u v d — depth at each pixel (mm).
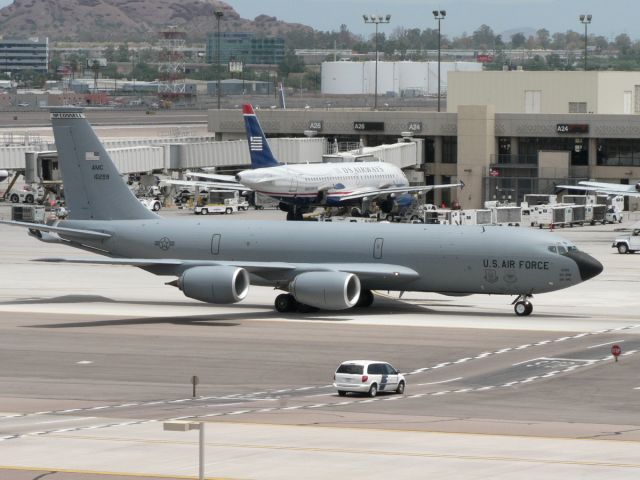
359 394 162750
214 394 165125
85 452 124375
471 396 162125
